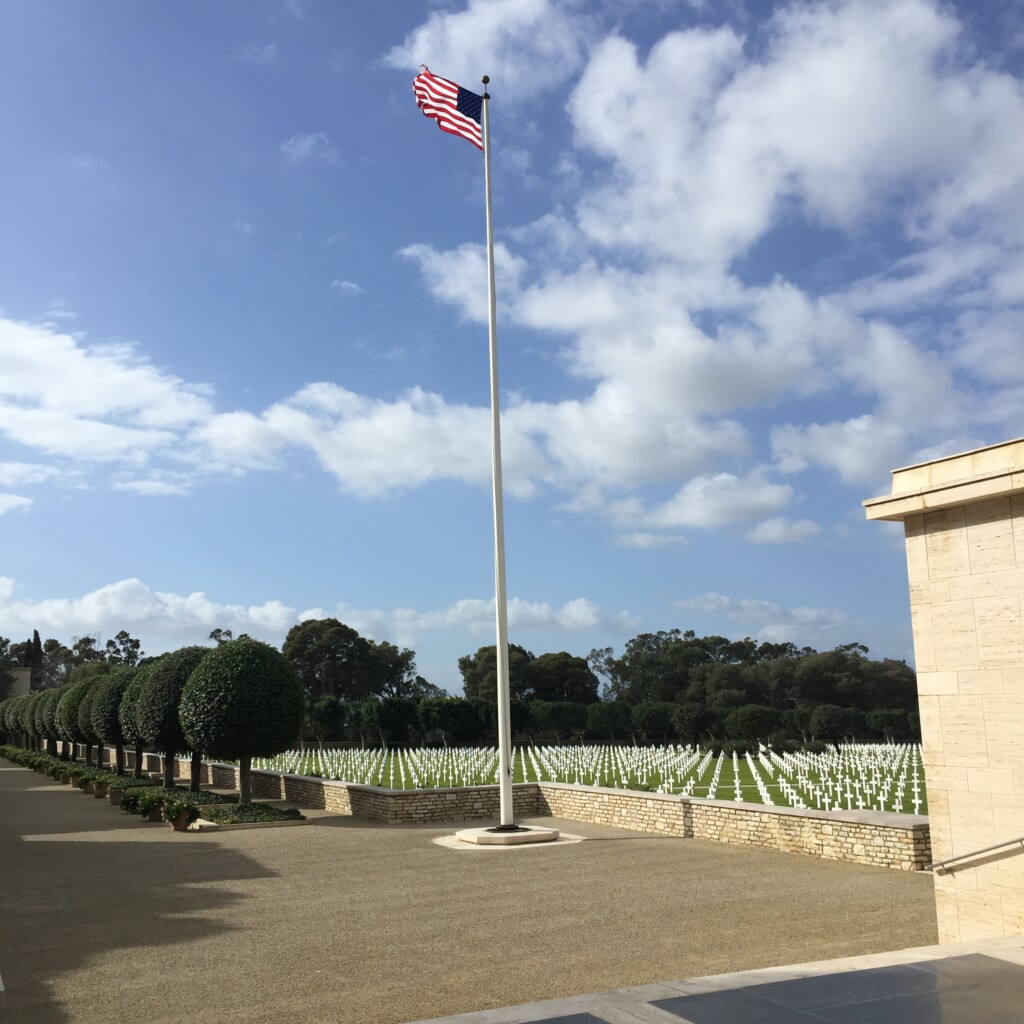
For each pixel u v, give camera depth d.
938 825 8.76
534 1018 5.68
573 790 20.77
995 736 8.24
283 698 21.97
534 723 60.84
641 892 11.91
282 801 26.81
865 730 54.97
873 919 10.11
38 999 7.52
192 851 16.34
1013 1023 5.43
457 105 19.09
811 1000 5.92
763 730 49.78
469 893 12.03
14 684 95.38
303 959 8.70
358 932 9.82
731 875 13.12
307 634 76.88
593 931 9.72
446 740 59.09
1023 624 8.04
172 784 28.59
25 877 13.70
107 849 16.75
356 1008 7.19
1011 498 8.21
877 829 13.64
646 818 18.39
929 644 8.93
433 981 7.91
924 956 7.07
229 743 21.44
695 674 77.81
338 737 61.41
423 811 20.69
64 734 41.53
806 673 69.06
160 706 26.66
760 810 15.74
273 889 12.48
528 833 16.86
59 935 9.85
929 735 8.89
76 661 108.94
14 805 26.30
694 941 9.20
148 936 9.76
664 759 36.09
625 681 85.00
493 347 18.53
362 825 20.16
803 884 12.31
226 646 22.56
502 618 17.78
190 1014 7.10
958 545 8.68
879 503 9.20
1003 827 8.12
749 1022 5.48
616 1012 5.75
